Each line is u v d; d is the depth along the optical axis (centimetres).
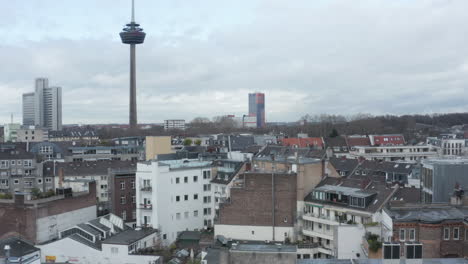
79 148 19612
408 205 6644
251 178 8981
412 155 19550
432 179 7700
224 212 9119
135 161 15362
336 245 7144
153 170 9688
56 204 9169
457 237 5962
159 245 9062
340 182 9006
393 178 13100
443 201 7562
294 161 9469
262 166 10512
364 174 13688
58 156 19000
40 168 14862
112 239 8594
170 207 10012
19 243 7838
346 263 5003
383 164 13788
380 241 6444
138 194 9888
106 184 14338
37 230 8650
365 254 6669
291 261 4922
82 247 8406
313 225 8650
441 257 5916
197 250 8844
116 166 14812
